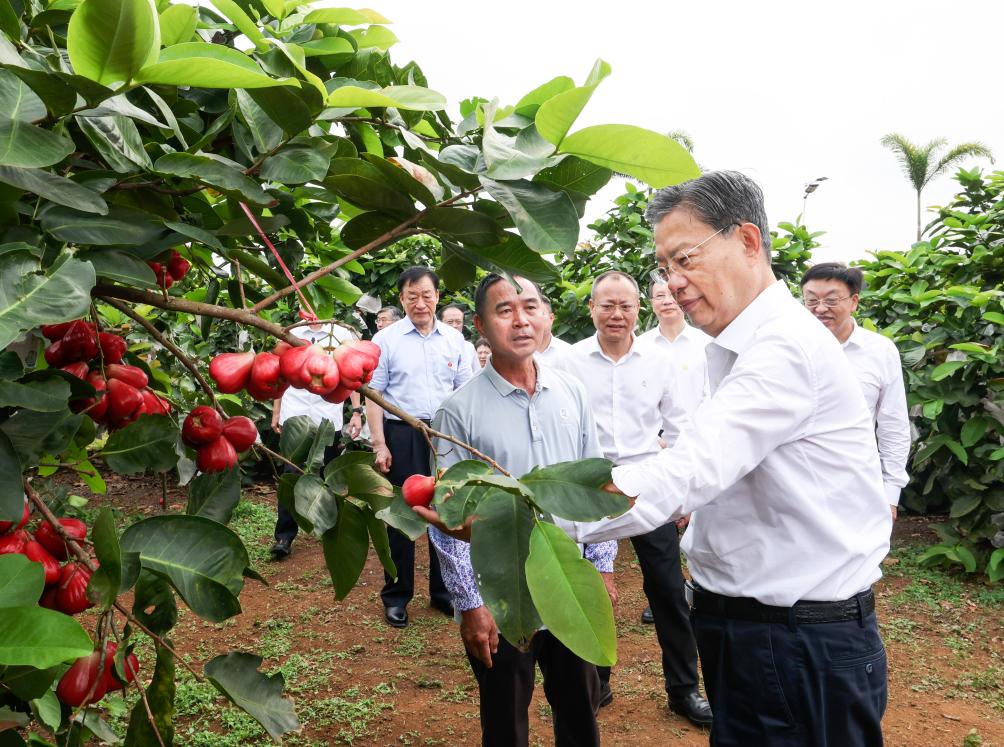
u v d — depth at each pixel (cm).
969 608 518
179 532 124
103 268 120
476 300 268
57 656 91
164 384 216
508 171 124
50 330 146
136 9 98
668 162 124
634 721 386
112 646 116
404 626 503
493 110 132
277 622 503
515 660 261
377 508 148
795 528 193
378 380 519
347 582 158
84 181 120
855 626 194
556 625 106
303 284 138
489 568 112
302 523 145
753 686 198
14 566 101
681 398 441
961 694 406
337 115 138
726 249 200
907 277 670
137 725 125
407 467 521
